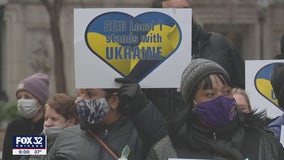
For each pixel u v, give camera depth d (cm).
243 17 6719
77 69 1041
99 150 1039
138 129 1006
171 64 1049
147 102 1005
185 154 935
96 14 1041
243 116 957
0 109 4888
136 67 1045
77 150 1042
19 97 1542
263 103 1358
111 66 1041
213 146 924
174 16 1051
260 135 946
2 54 6731
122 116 1054
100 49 1041
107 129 1050
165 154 940
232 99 933
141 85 1048
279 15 6850
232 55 1388
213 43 1352
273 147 941
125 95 999
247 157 928
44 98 1541
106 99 1043
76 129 1070
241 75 1409
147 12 1048
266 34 6781
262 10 6700
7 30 6700
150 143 1002
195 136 934
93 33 1041
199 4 6638
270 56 6800
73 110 1315
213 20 6662
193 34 1312
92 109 1039
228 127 934
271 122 1159
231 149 922
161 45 1048
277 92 1112
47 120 1315
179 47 1051
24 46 6694
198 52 1326
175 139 948
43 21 6694
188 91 940
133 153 1040
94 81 1039
